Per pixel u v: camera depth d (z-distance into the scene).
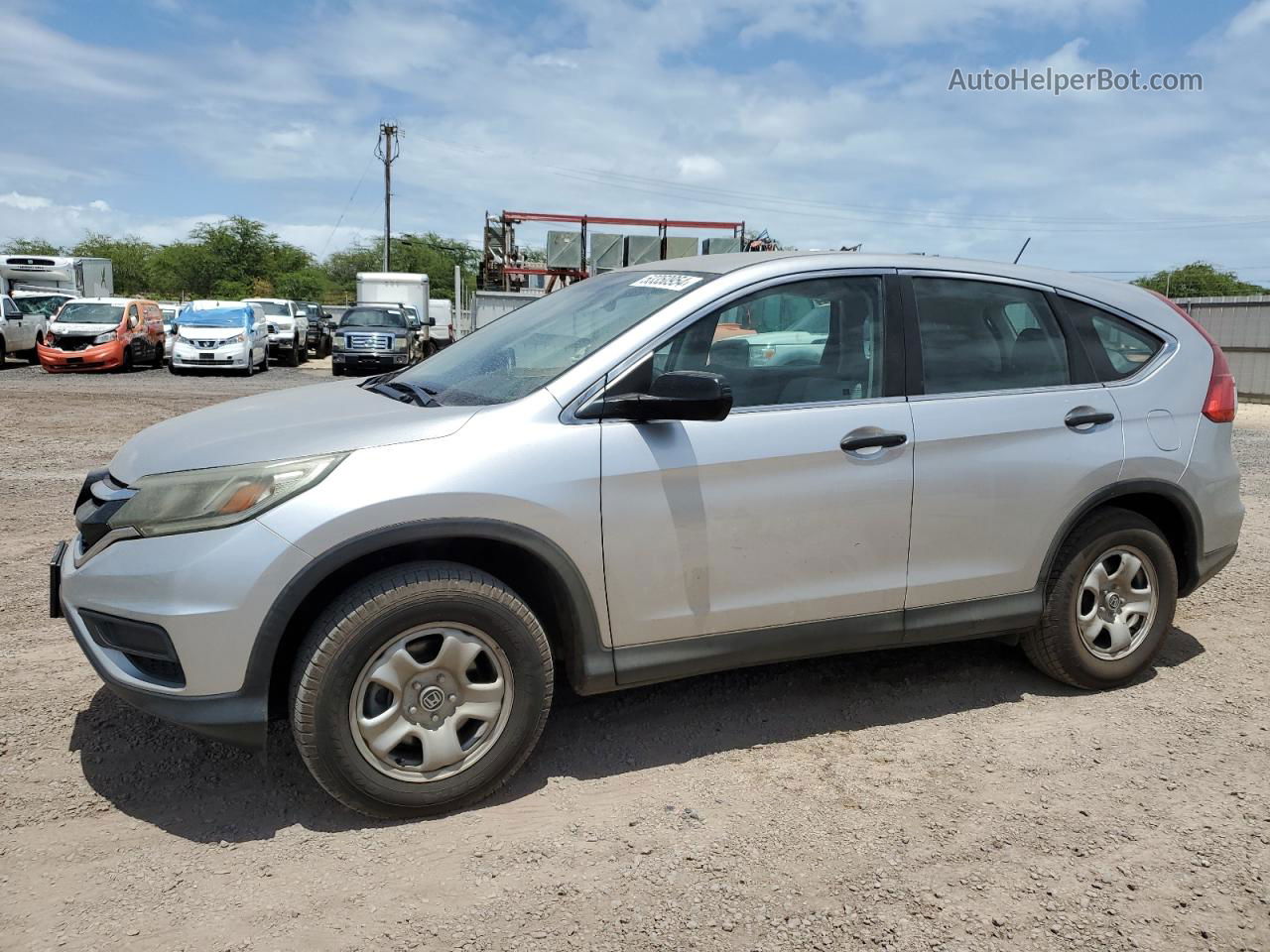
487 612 3.00
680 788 3.24
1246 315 20.03
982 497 3.66
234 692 2.81
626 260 17.56
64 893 2.61
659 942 2.46
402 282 30.77
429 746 2.99
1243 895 2.68
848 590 3.50
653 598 3.23
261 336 24.80
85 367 22.00
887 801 3.16
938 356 3.69
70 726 3.58
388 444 2.95
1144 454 3.92
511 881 2.71
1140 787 3.27
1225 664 4.43
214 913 2.54
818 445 3.38
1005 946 2.46
